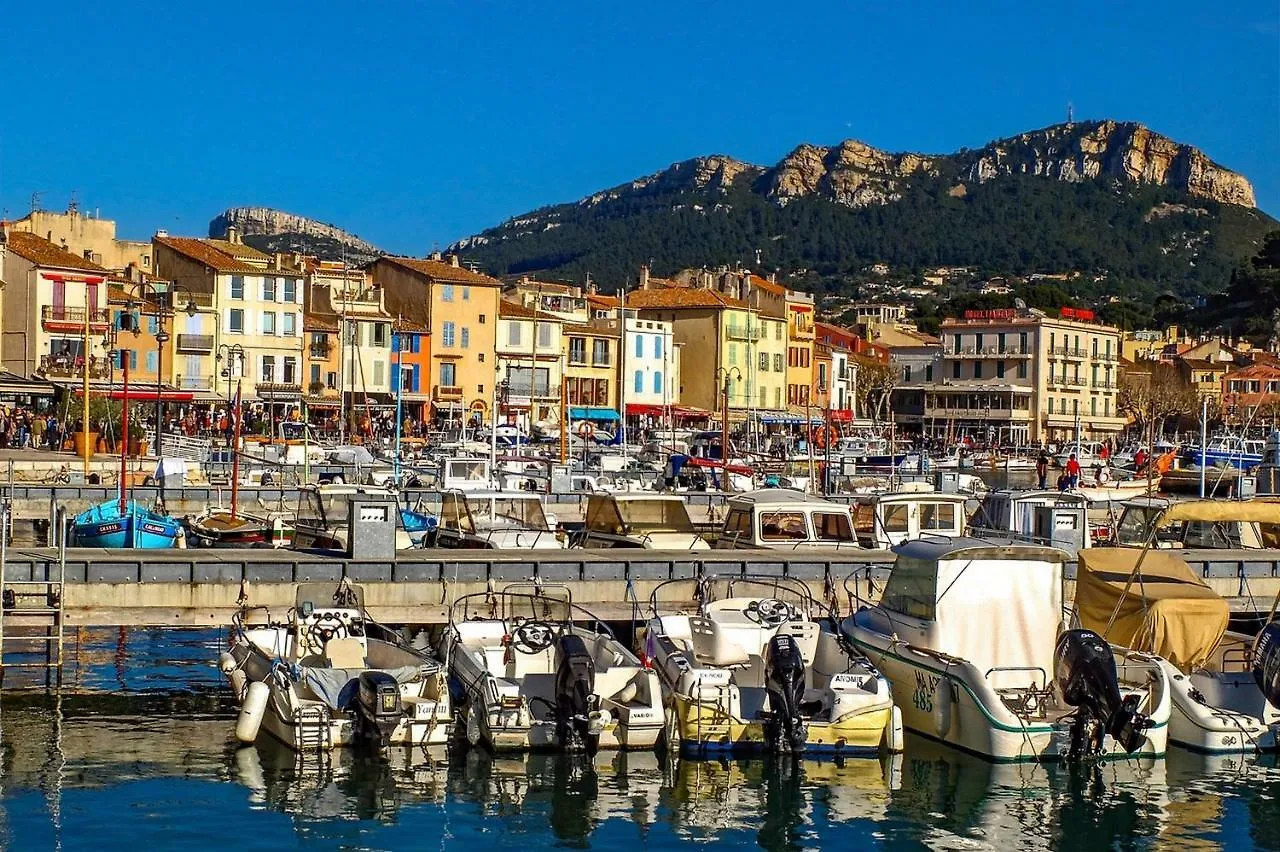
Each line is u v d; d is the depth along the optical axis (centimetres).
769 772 2886
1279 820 2677
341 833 2516
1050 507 4528
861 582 4072
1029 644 3183
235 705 3331
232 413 9856
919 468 9506
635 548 4638
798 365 15912
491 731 2923
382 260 13200
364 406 11381
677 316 14900
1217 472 8619
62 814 2567
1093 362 17062
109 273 11044
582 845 2503
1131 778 2889
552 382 13562
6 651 3803
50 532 5241
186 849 2419
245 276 11688
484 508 5066
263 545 5150
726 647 3191
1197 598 3375
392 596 3681
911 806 2717
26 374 10575
